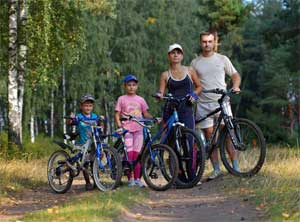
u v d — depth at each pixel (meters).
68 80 59.19
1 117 57.22
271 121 61.81
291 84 74.44
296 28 39.00
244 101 83.06
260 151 12.45
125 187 12.52
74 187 14.42
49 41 27.97
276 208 8.77
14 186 13.73
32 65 27.95
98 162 12.85
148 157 12.52
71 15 28.75
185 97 12.80
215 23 58.78
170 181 12.16
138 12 68.25
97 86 61.81
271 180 11.53
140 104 13.49
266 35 40.09
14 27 25.31
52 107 59.25
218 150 13.59
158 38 66.69
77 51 30.73
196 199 10.92
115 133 13.08
